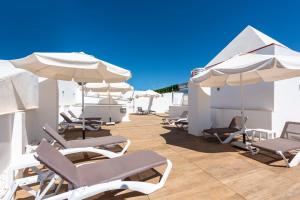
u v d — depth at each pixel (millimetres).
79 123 8469
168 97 23219
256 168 3922
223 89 9000
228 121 8266
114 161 3252
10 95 4223
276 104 6750
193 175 3607
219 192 2977
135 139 6855
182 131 8547
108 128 9531
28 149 5121
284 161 4293
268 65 3637
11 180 2963
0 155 3242
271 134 6270
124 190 3084
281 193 2926
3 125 3342
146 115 18250
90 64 4379
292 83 7191
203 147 5652
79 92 18703
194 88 7633
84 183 2492
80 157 4781
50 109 6719
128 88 12695
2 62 5082
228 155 4824
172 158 4629
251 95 7609
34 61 4328
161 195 2906
